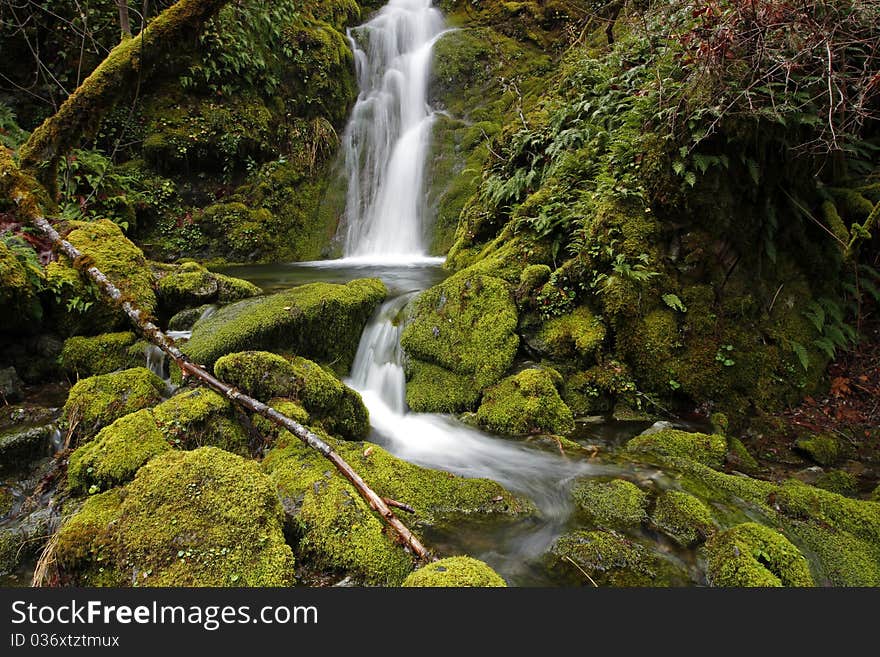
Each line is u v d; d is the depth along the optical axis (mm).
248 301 5277
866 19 4156
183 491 2633
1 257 4332
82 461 3188
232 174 10539
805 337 4914
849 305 5348
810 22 4098
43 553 2627
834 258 5137
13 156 6625
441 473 3473
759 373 4688
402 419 4797
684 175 4559
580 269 5043
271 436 3613
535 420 4352
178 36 6047
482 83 12750
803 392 4750
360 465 3396
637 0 7270
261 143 10648
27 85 8906
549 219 5535
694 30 4402
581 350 4801
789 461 4039
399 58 13938
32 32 8695
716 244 4844
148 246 9320
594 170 5914
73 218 6824
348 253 11422
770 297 5000
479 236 7949
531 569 2719
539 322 5129
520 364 4996
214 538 2443
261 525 2531
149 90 9578
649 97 4934
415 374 5105
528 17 13406
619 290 4746
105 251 5430
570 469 3709
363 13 15352
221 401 3676
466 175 10664
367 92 13539
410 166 11656
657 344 4699
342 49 12750
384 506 2818
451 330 5168
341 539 2676
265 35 11062
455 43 13219
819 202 5254
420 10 15125
